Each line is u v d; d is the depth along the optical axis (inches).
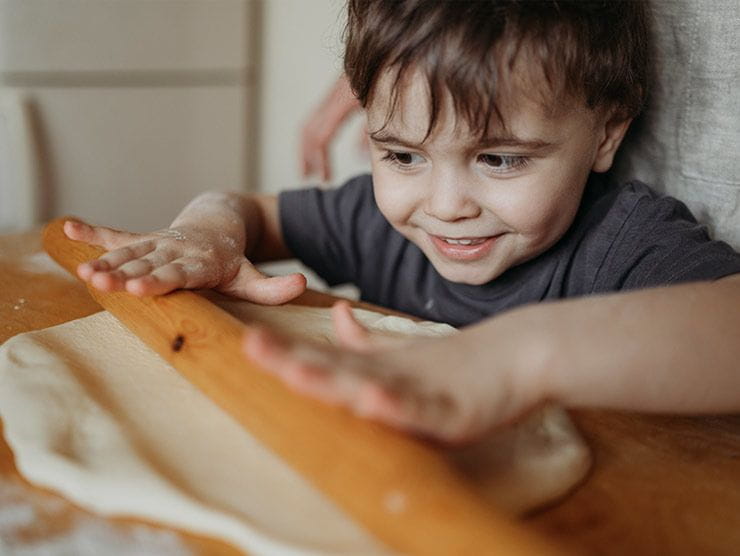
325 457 15.8
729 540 17.6
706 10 31.7
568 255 33.1
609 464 20.3
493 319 18.7
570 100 27.1
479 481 18.3
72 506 18.0
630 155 35.5
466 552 13.3
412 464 14.9
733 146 32.6
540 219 28.7
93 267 25.0
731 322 18.9
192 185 77.8
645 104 33.9
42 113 66.4
